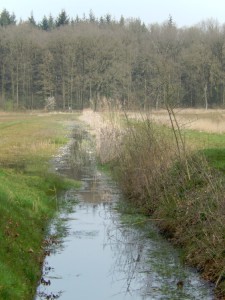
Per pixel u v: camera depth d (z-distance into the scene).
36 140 36.75
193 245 11.80
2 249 10.29
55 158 28.66
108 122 26.34
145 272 11.01
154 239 13.46
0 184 15.71
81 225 14.93
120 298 9.61
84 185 21.16
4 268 9.37
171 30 46.53
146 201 16.55
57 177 21.72
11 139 37.16
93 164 26.50
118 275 10.84
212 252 10.76
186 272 10.97
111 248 12.73
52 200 17.77
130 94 21.08
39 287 10.16
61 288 10.11
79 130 46.19
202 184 13.86
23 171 22.92
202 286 10.19
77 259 11.90
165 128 19.25
